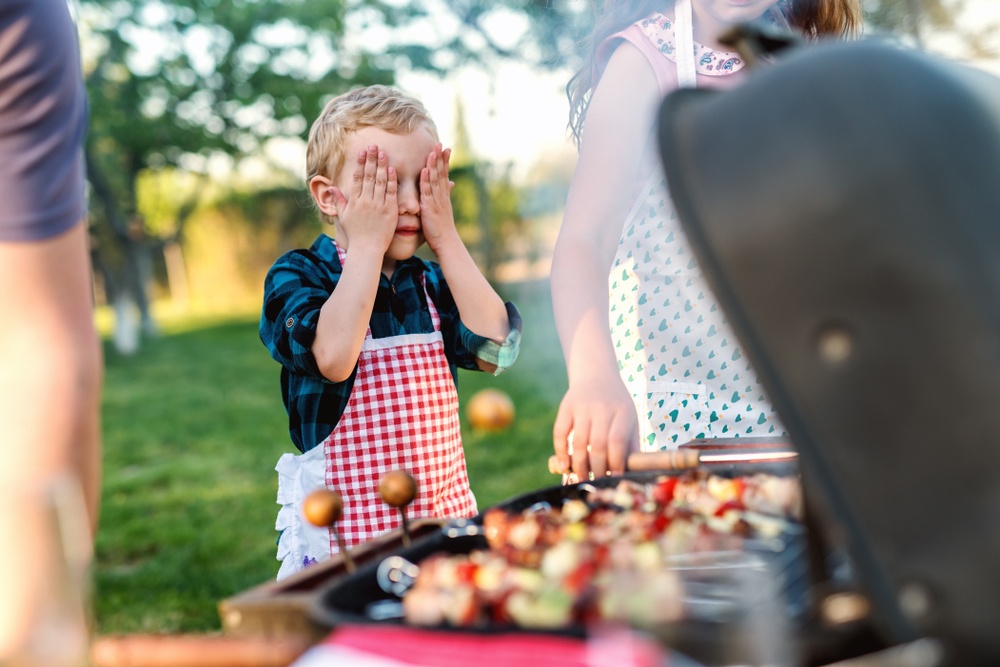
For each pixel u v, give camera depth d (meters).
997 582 0.65
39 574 0.73
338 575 0.99
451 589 0.81
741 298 0.70
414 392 1.88
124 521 5.22
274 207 21.72
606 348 1.28
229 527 5.00
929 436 0.66
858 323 0.67
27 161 0.94
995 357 0.64
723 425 1.65
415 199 1.89
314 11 14.72
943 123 0.69
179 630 3.40
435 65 14.08
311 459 1.83
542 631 0.73
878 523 0.68
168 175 20.34
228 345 15.48
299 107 15.80
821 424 0.69
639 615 0.73
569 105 1.90
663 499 1.08
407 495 1.06
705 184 0.71
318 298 1.84
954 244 0.65
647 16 1.68
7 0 0.93
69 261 0.98
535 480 5.38
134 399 10.32
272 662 0.80
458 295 1.92
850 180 0.67
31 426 0.92
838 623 0.70
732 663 0.68
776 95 0.71
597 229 1.51
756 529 0.94
